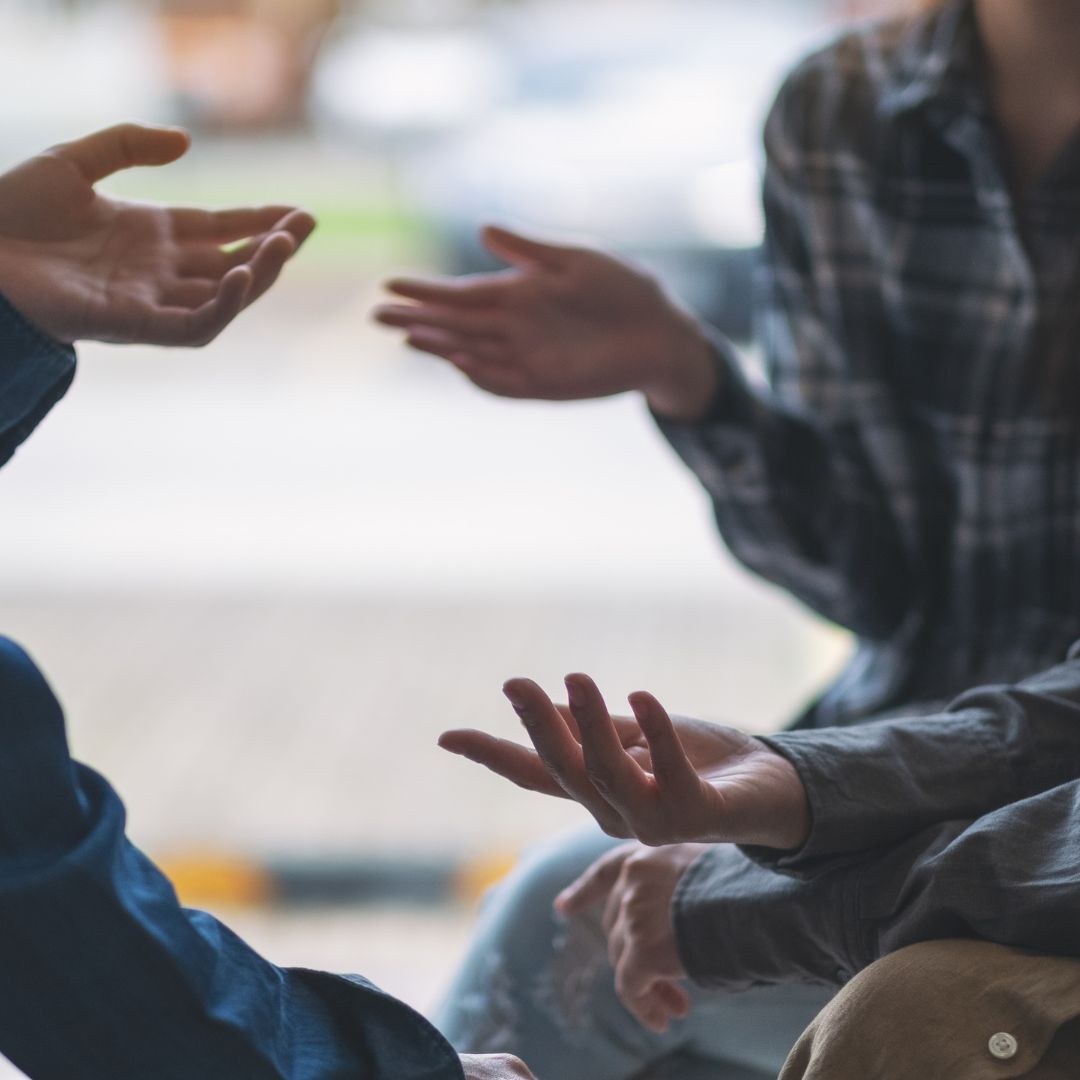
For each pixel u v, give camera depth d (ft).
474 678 14.20
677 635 15.10
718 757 3.46
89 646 15.16
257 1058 3.02
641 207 25.31
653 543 18.01
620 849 4.11
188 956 3.00
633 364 5.19
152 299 3.57
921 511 5.22
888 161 5.08
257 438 22.40
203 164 39.65
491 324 5.11
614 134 26.37
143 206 3.70
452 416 23.48
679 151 25.86
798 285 5.38
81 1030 2.97
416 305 5.13
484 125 28.50
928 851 3.45
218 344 28.22
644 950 3.93
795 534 5.50
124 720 13.46
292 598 16.43
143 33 44.50
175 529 18.63
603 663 14.40
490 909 4.66
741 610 15.78
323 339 28.58
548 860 4.62
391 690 13.99
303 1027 3.22
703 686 13.78
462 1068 3.27
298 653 14.93
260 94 42.96
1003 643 5.05
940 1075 2.99
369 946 10.03
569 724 3.34
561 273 5.13
